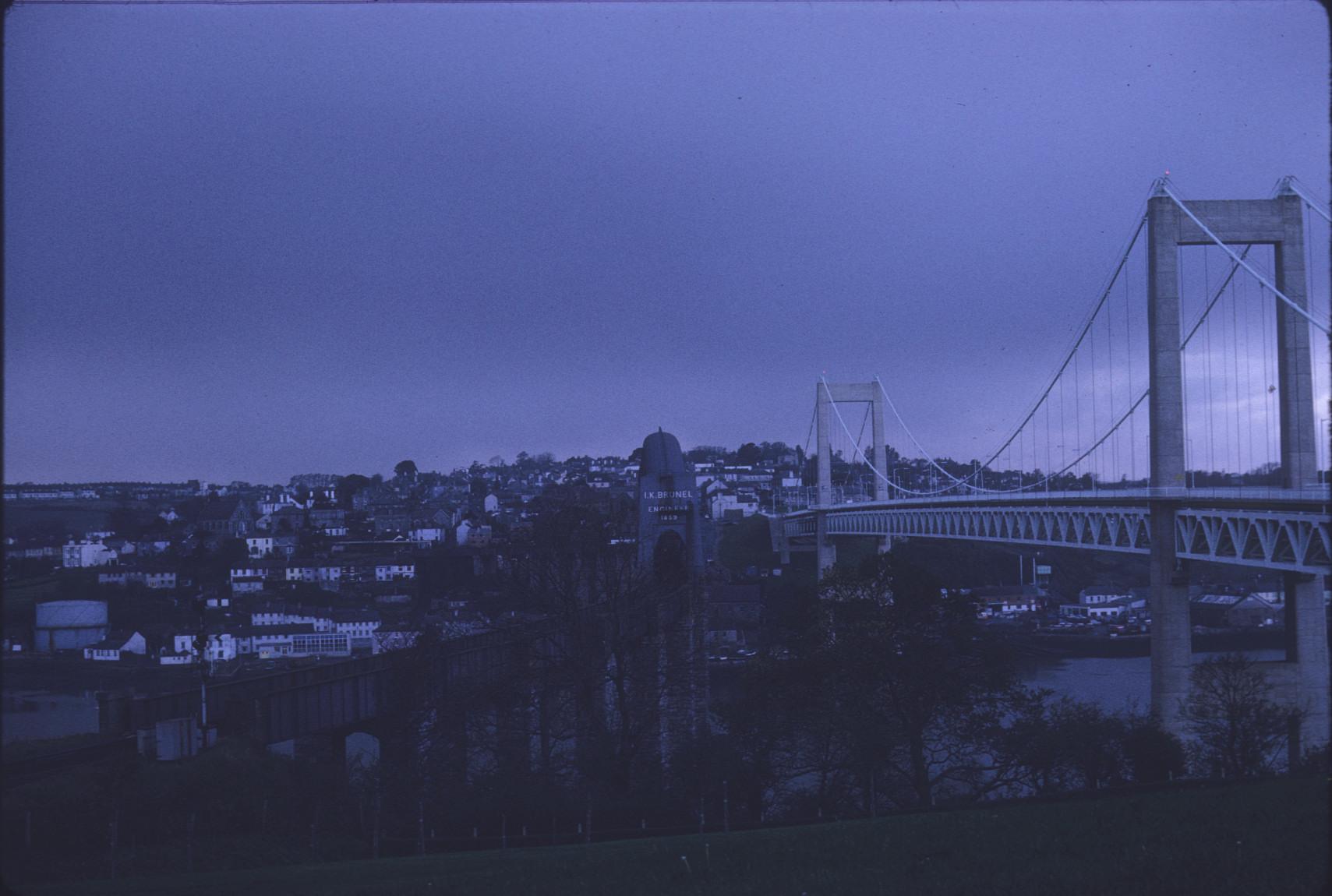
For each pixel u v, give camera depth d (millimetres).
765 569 197500
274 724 46594
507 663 59219
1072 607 165125
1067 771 51031
